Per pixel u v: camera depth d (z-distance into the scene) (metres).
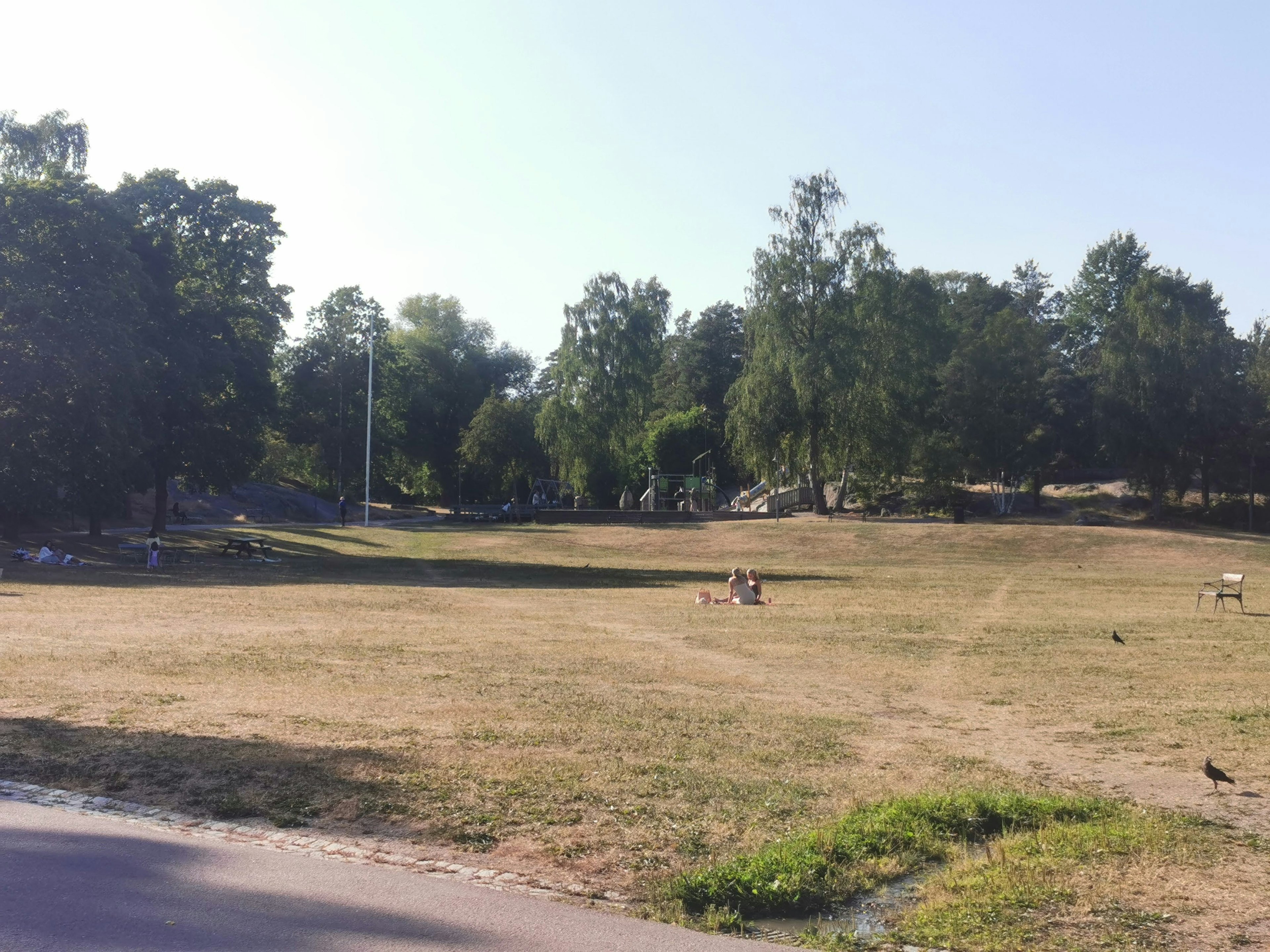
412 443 107.19
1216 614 24.81
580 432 83.69
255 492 76.56
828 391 61.88
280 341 54.16
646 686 13.88
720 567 43.31
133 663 14.43
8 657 14.70
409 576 35.09
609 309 85.56
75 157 46.16
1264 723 11.59
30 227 36.25
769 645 18.38
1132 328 70.38
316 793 8.30
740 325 119.56
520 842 7.35
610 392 84.69
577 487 85.12
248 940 5.47
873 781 9.05
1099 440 74.69
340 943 5.46
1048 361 92.56
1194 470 70.31
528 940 5.61
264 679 13.49
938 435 73.44
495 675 14.36
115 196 45.47
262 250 49.81
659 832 7.60
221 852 7.00
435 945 5.48
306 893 6.24
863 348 62.69
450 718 11.20
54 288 36.16
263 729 10.43
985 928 5.87
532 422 99.25
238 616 21.09
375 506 90.31
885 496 81.31
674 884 6.55
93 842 7.12
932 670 15.70
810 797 8.55
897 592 30.94
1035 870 6.74
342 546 51.16
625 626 21.30
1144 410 68.19
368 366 92.31
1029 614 24.47
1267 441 66.62
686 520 69.81
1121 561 46.94
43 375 34.28
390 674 14.14
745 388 63.56
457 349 123.38
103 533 51.38
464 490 109.94
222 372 44.81
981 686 14.20
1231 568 44.03
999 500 76.81
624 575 37.25
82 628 18.28
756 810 8.14
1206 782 9.12
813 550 50.94
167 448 44.72
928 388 68.81
